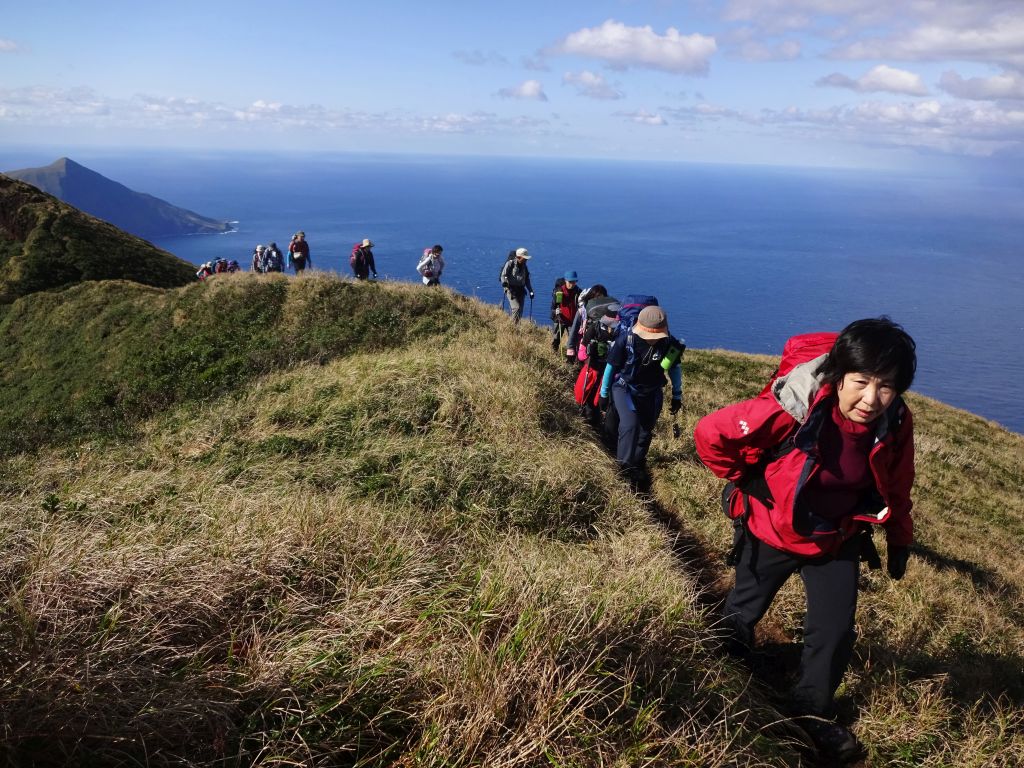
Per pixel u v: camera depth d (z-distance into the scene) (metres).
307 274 17.56
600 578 3.67
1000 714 3.08
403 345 13.27
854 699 3.23
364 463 6.11
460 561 3.64
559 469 5.96
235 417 8.74
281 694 2.19
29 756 1.75
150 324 18.36
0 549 2.90
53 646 2.06
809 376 2.73
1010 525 9.94
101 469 6.73
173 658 2.27
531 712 2.30
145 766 1.81
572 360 8.12
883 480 2.75
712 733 2.52
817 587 2.99
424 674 2.39
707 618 3.58
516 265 15.19
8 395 18.27
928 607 4.55
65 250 31.66
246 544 3.24
